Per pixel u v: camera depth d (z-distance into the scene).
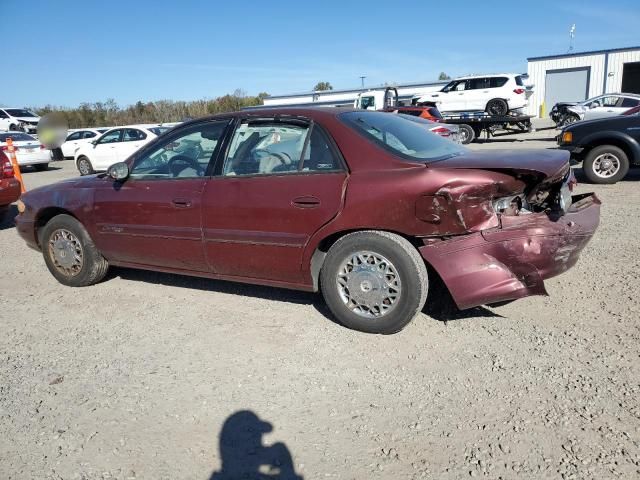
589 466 2.44
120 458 2.68
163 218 4.52
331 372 3.39
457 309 4.20
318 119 3.99
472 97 23.42
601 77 34.69
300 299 4.64
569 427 2.72
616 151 9.73
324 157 3.89
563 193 3.64
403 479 2.44
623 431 2.67
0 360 3.78
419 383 3.21
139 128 17.81
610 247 5.70
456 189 3.39
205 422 2.94
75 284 5.26
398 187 3.53
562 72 35.94
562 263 3.53
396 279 3.67
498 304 4.28
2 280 5.70
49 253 5.33
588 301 4.26
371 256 3.74
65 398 3.25
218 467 2.58
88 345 3.97
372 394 3.12
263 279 4.23
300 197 3.85
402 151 3.80
